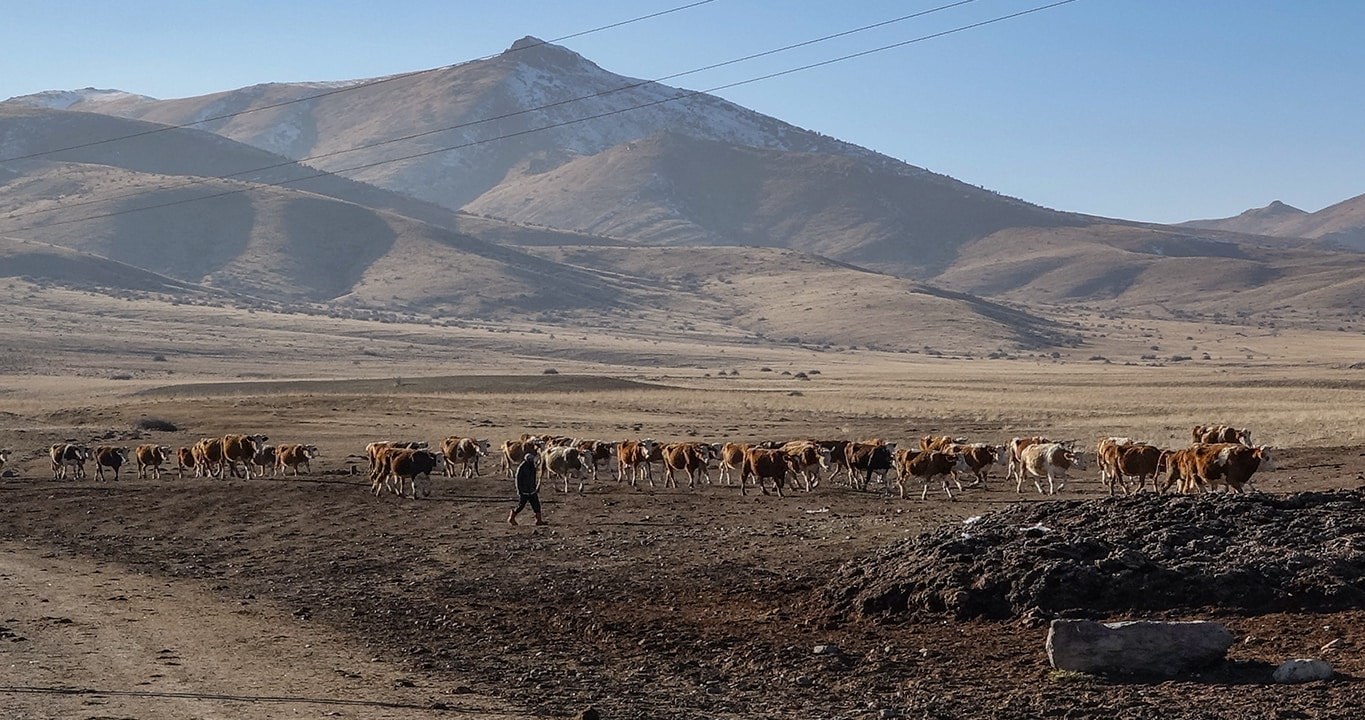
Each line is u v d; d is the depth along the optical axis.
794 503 30.50
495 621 17.38
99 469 41.03
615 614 17.62
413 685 13.55
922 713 12.16
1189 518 18.22
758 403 79.38
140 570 22.72
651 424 63.47
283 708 12.25
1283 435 47.06
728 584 19.36
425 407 73.75
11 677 13.51
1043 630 14.94
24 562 23.78
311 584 20.86
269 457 40.81
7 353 155.12
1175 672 12.99
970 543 17.66
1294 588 15.25
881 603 16.77
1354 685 12.09
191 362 163.50
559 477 38.62
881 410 72.50
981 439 51.50
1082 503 19.92
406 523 28.66
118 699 12.50
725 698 13.04
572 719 12.08
